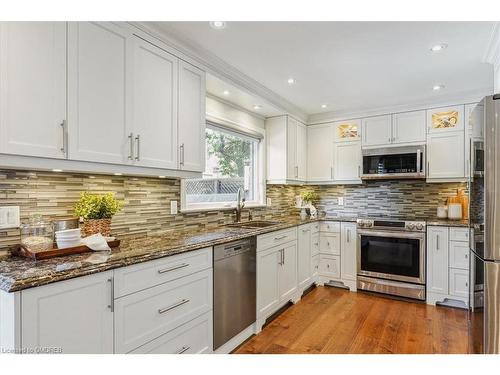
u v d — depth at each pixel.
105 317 1.41
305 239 3.68
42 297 1.19
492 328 1.81
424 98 3.59
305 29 2.05
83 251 1.63
